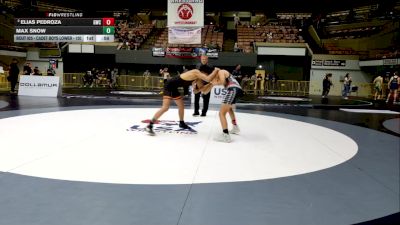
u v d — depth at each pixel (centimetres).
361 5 3161
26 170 379
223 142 564
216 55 2594
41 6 3391
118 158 439
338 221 265
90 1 3588
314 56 2672
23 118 793
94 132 621
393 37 2625
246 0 3438
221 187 338
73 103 1223
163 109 602
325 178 379
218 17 3959
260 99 1772
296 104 1484
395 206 299
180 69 2775
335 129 766
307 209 288
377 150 541
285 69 2784
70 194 308
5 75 2325
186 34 1423
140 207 282
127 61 2672
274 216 271
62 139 553
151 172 381
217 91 1354
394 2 2694
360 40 3014
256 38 3016
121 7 3781
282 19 3647
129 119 802
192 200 301
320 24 3281
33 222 250
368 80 2645
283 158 467
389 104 1672
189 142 555
